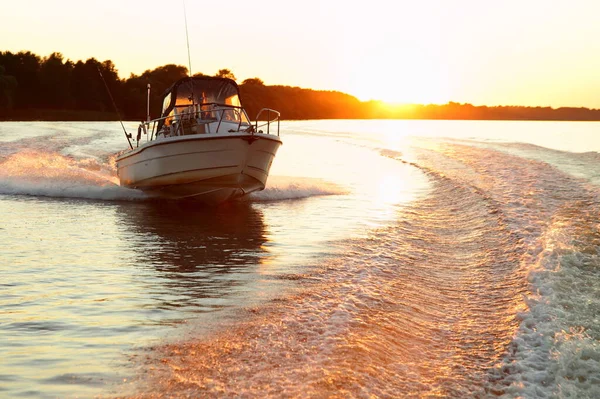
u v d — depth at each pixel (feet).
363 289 24.53
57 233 36.99
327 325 19.83
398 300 23.35
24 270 27.30
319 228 39.63
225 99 51.11
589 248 30.04
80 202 52.26
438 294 24.66
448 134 171.53
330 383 15.42
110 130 146.00
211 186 48.62
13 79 319.88
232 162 46.73
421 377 16.38
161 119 49.78
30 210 46.47
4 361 16.78
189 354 17.34
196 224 41.65
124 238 35.94
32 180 57.88
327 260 29.96
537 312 21.17
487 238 35.09
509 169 68.49
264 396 14.66
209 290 24.47
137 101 323.16
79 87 342.03
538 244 31.50
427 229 39.22
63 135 120.57
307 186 59.98
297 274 27.14
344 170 77.87
